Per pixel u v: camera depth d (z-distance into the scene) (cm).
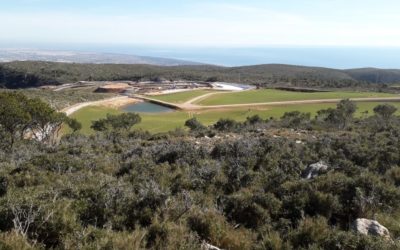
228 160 1327
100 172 1162
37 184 1009
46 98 10131
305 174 1136
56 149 1903
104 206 719
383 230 664
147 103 12169
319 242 618
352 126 3825
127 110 10650
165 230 614
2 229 593
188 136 2692
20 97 2955
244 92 13738
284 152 1417
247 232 676
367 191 858
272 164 1233
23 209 614
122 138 3033
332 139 1864
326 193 831
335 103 10125
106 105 10994
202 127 5128
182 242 581
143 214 705
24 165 1243
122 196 759
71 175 1086
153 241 600
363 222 689
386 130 2722
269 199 788
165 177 1059
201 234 655
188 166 1211
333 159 1298
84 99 11556
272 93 13125
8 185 972
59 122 3550
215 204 809
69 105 10212
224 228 667
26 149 2100
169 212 711
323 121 4678
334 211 777
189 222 681
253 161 1271
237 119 8162
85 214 691
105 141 2550
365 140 1820
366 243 583
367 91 13750
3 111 2542
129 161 1305
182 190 902
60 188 834
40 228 580
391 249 575
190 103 11538
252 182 995
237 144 1549
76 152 1716
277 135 2486
